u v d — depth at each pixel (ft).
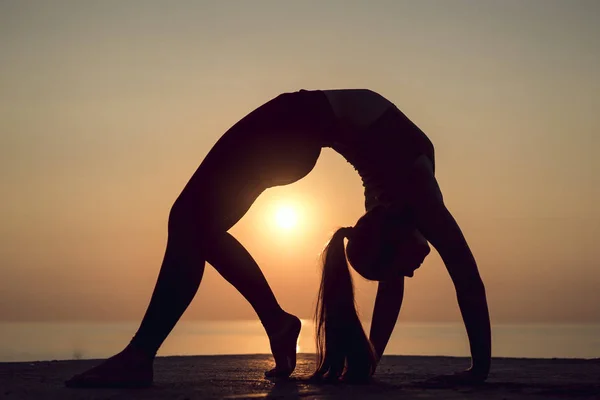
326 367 14.82
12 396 12.67
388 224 14.43
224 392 13.11
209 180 15.10
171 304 14.70
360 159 15.29
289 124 15.14
